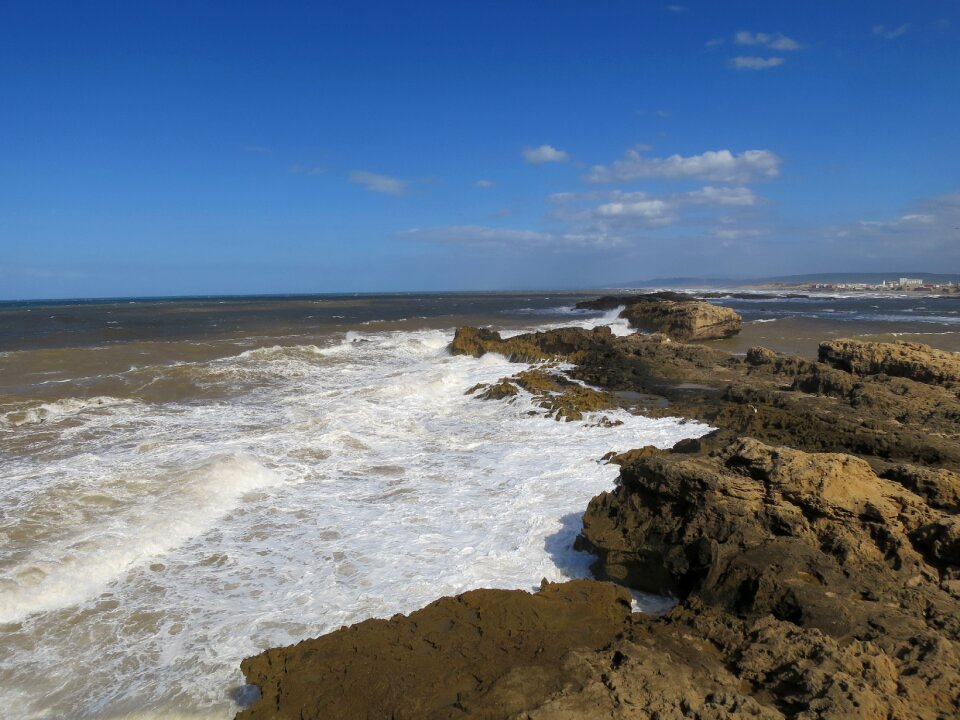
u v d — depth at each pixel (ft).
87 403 52.11
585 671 15.43
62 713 16.26
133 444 40.93
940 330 128.67
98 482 31.73
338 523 28.40
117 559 24.00
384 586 22.33
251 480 33.27
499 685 14.99
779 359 64.49
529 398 53.01
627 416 48.42
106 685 17.30
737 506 20.54
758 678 15.20
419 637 17.49
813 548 19.08
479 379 64.28
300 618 20.36
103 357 78.95
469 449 40.93
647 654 15.75
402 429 46.21
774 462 21.42
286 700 15.23
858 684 13.82
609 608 19.44
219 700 16.63
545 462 37.09
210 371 67.56
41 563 22.85
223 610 20.97
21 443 41.01
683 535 20.85
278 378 66.28
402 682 15.51
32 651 18.83
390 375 68.28
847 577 18.08
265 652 17.01
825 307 241.35
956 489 20.59
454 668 16.07
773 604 17.69
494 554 24.84
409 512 29.63
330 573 23.43
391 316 186.50
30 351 79.87
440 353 87.81
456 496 31.71
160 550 25.44
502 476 34.71
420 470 36.22
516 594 19.47
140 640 19.35
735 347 103.35
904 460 34.71
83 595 21.98
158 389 59.16
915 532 19.26
